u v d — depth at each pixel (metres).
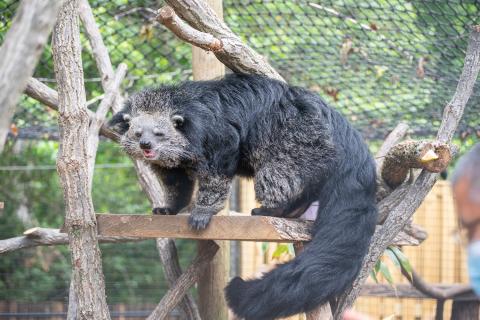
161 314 7.04
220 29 6.59
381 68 9.98
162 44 10.57
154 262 14.16
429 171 6.16
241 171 6.99
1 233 15.09
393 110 11.03
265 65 6.94
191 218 6.08
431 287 10.13
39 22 3.18
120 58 10.84
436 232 11.70
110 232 6.24
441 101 10.42
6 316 13.52
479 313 10.48
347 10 8.93
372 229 6.28
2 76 3.11
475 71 6.36
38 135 12.34
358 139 6.66
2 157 15.42
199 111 6.55
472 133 11.03
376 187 6.73
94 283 5.68
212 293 8.29
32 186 15.64
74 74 5.50
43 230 8.05
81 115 5.54
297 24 9.48
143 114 6.77
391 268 11.67
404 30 9.03
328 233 6.20
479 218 2.72
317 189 6.53
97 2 9.53
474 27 6.43
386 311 11.88
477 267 2.69
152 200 7.91
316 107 6.54
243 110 6.54
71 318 7.45
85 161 5.60
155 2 9.63
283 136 6.46
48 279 14.30
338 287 6.02
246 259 11.51
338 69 10.33
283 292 5.99
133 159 7.79
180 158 6.68
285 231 6.06
